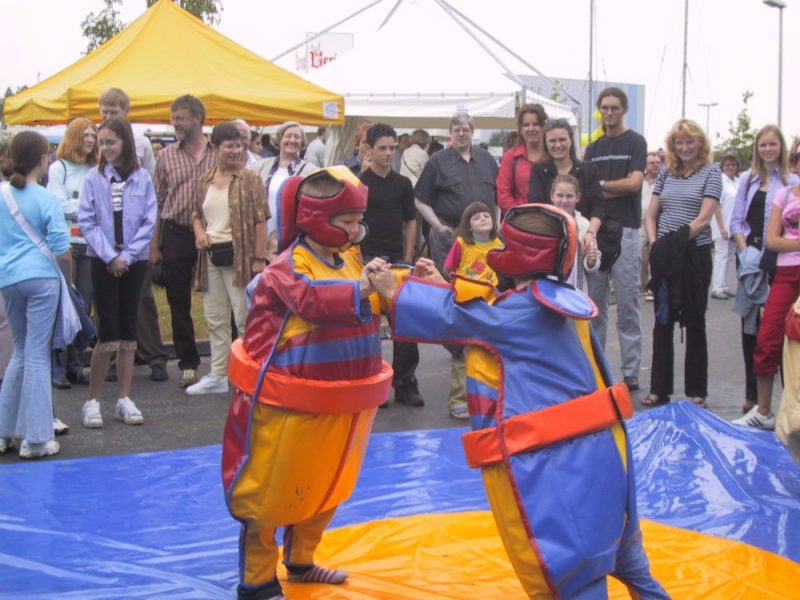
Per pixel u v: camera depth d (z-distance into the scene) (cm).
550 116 1445
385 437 608
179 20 1069
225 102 994
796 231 607
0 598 370
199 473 540
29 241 569
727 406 738
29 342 574
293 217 341
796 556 422
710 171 705
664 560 408
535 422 300
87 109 959
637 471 531
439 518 456
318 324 329
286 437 331
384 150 701
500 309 311
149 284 796
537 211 316
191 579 389
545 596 297
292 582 379
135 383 796
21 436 591
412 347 733
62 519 467
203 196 738
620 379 838
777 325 626
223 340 758
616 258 723
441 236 729
